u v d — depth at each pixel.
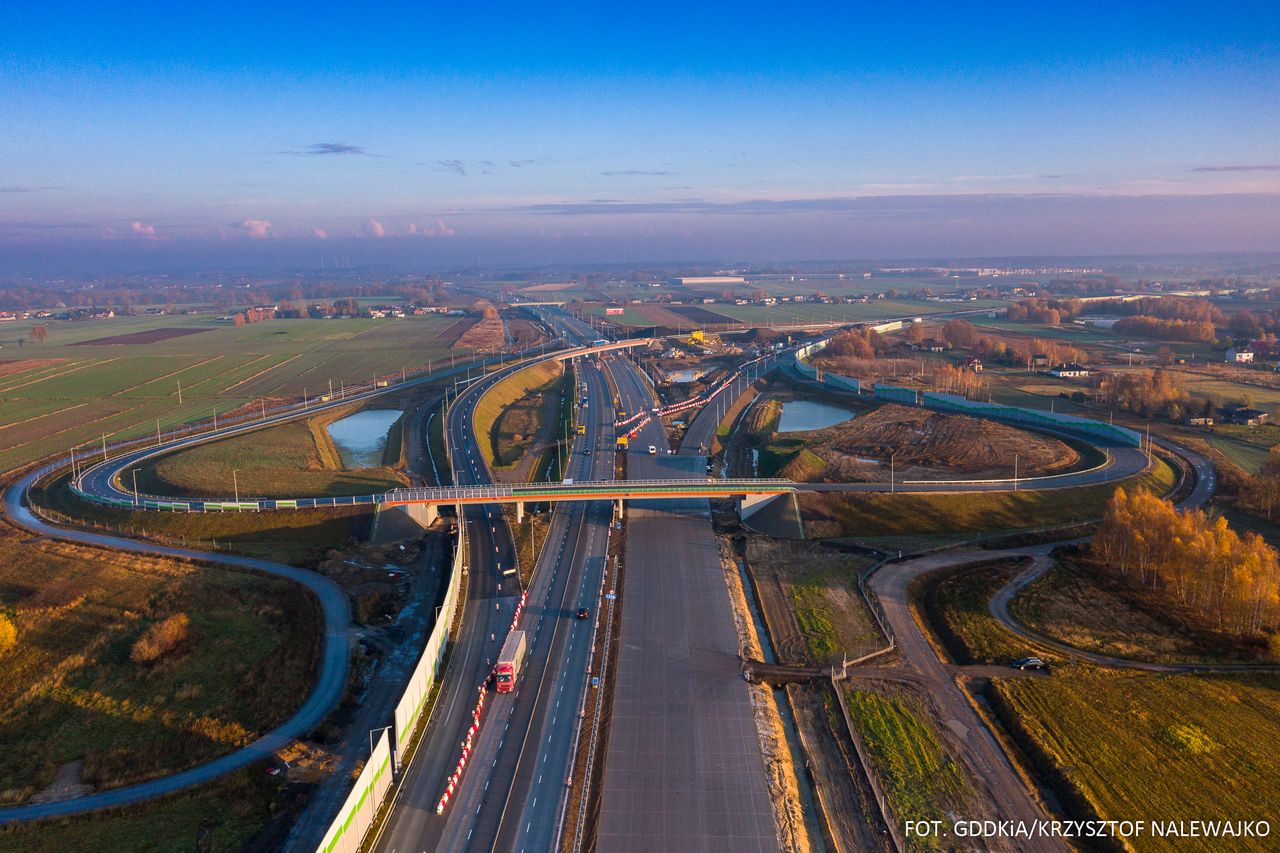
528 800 92.19
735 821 88.50
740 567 162.75
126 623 136.38
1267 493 184.38
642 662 122.56
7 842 88.06
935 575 156.00
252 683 118.81
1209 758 98.25
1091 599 143.50
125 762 101.50
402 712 100.81
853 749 102.81
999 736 105.25
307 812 92.06
